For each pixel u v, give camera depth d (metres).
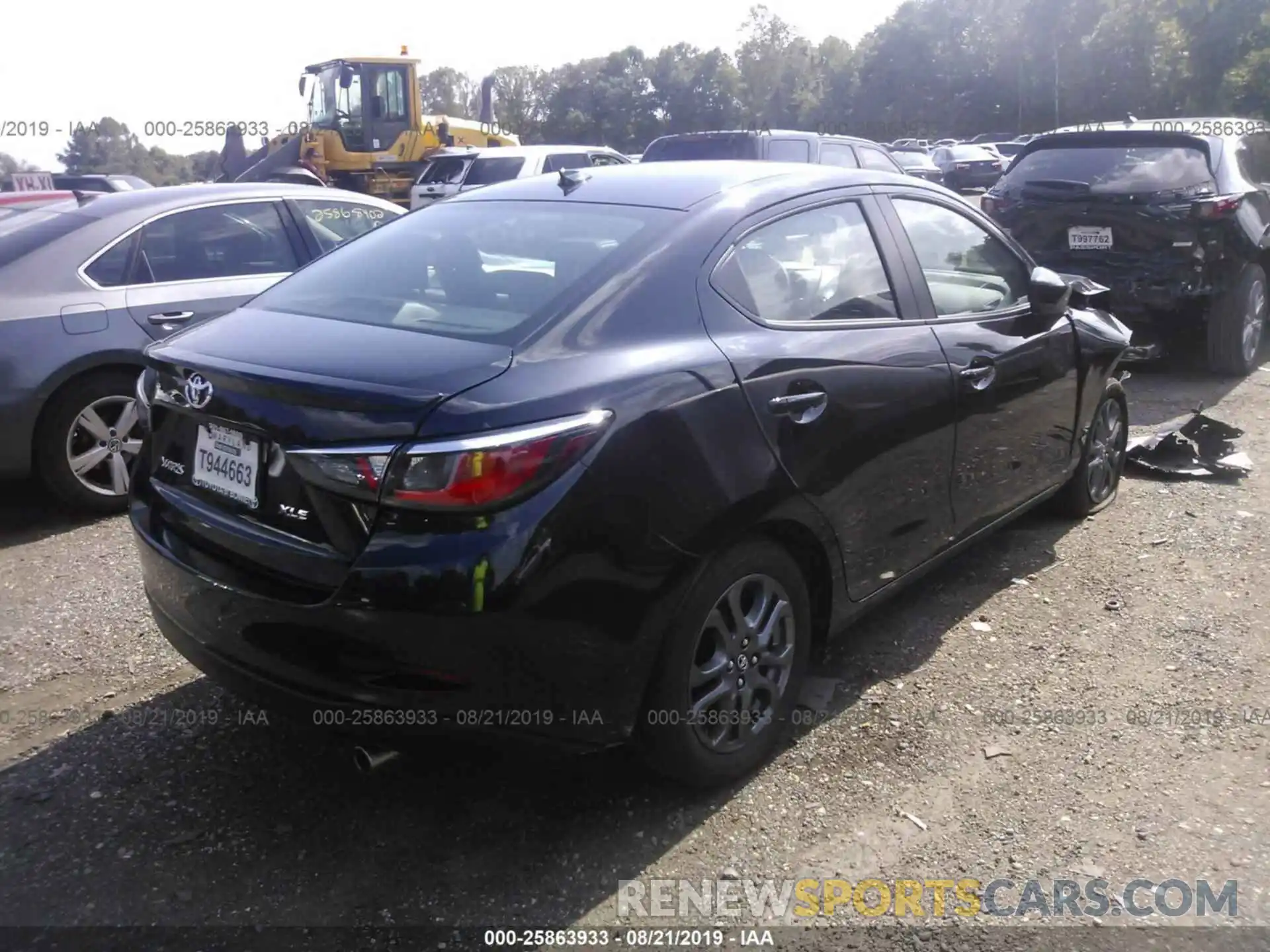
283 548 2.72
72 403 5.45
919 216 4.11
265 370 2.75
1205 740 3.47
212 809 3.15
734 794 3.21
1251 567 4.78
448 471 2.49
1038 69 53.81
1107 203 7.92
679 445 2.86
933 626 4.27
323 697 2.70
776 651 3.32
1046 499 4.89
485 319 2.95
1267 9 27.25
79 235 5.66
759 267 3.37
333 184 17.64
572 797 3.20
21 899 2.78
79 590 4.69
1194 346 8.73
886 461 3.58
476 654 2.56
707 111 76.06
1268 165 8.81
